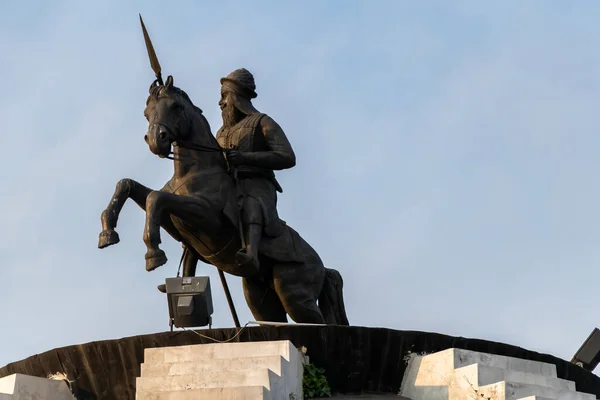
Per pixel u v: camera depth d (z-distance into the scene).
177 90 29.23
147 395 22.94
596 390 28.02
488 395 24.67
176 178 29.20
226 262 29.52
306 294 30.06
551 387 24.80
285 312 30.80
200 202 28.69
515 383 24.56
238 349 24.77
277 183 30.33
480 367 25.19
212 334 26.36
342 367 26.53
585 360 29.41
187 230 29.08
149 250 27.70
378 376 26.75
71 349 26.53
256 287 30.56
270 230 29.66
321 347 26.45
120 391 26.38
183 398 22.91
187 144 29.09
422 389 26.17
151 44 29.34
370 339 26.61
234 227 29.19
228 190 29.28
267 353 24.81
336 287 31.25
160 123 28.53
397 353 26.75
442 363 26.00
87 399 26.50
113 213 28.44
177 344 26.33
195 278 26.97
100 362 26.42
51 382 26.36
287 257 29.89
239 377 23.50
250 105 30.75
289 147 30.00
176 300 26.91
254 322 26.53
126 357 26.36
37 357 26.80
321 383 26.22
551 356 27.48
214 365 24.23
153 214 27.94
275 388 23.66
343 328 26.50
